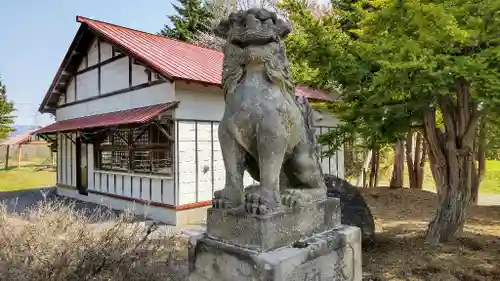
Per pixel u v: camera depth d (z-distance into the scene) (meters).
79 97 12.05
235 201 2.54
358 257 2.98
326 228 2.85
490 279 4.35
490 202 10.54
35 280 2.78
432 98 5.12
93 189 11.06
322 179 3.04
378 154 13.02
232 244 2.43
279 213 2.38
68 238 3.38
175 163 8.18
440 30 4.19
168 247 4.63
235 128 2.49
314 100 9.81
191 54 10.68
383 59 4.47
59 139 13.10
